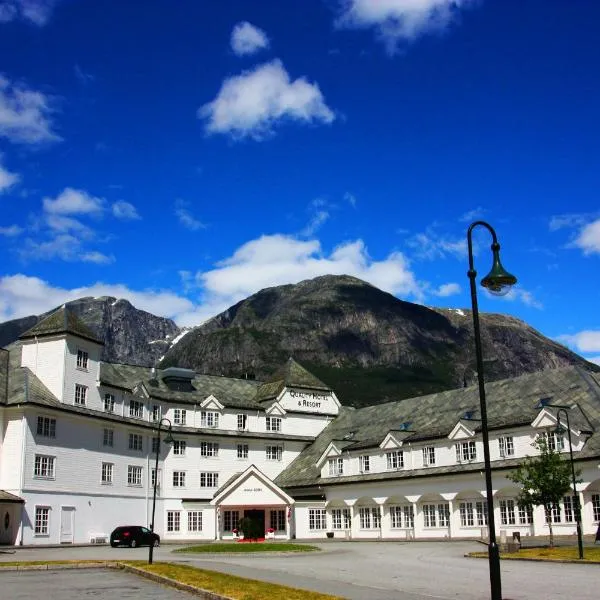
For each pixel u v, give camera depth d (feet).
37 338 244.22
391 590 82.64
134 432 269.03
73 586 93.30
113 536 201.46
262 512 266.77
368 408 303.48
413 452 240.12
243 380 336.70
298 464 300.61
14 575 110.83
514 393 231.91
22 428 219.20
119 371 285.84
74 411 236.63
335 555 157.79
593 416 200.13
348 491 260.42
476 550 157.28
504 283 70.90
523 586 84.38
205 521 272.31
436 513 227.40
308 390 326.24
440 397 265.95
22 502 213.46
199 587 84.12
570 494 189.88
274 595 76.18
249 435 301.22
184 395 298.15
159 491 275.59
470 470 214.69
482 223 72.49
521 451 206.69
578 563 116.26
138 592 85.81
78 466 239.30
